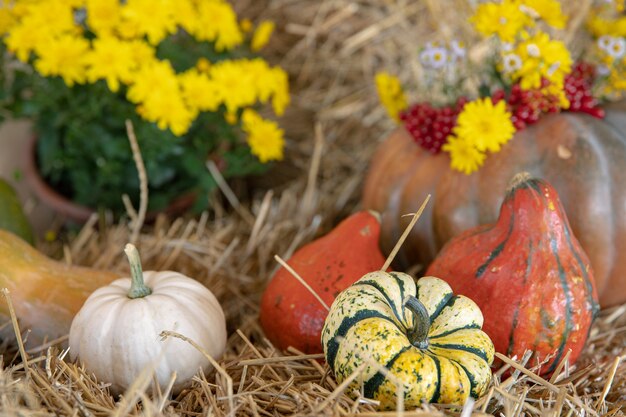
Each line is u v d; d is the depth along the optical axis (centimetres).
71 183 88
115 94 79
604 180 67
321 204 88
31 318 65
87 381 58
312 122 97
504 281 60
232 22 82
